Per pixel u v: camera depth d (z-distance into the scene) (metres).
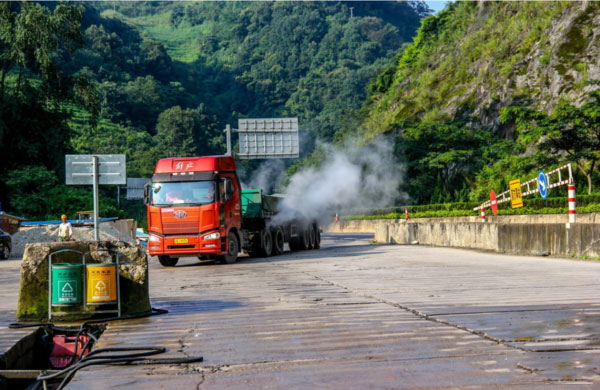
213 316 7.28
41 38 51.47
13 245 32.44
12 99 53.53
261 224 23.03
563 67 51.72
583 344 4.82
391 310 7.16
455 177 54.44
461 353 4.64
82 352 6.08
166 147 145.38
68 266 7.30
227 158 20.58
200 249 19.12
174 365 4.65
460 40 76.00
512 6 68.88
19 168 52.09
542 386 3.66
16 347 6.08
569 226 16.88
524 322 5.92
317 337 5.56
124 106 170.88
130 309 7.50
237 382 4.06
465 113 62.31
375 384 3.86
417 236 30.23
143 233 44.25
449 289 9.35
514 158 39.44
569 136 34.66
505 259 17.02
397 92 81.25
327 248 30.48
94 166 15.93
